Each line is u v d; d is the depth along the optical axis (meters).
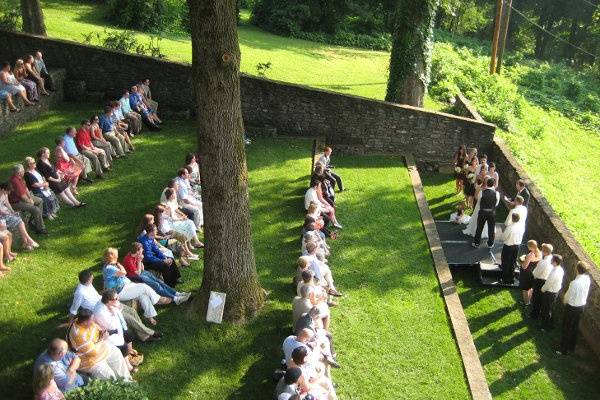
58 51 19.89
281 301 11.77
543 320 13.05
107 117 16.47
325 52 32.66
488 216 15.16
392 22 38.97
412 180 18.44
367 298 12.59
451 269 15.06
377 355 10.93
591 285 13.29
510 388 11.51
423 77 22.12
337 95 19.80
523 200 14.16
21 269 11.50
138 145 17.66
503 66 39.34
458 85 27.64
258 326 10.99
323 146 19.67
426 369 10.73
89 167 15.26
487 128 20.20
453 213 17.06
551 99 35.56
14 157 15.41
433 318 12.18
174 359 10.01
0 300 10.60
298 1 37.47
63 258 12.05
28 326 10.08
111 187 15.12
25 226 12.49
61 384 8.10
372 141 20.34
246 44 30.23
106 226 13.38
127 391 7.83
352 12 38.94
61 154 14.05
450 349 11.31
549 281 12.73
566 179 23.06
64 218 13.48
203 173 10.30
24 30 21.75
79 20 26.89
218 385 9.59
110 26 27.00
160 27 28.44
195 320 10.89
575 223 18.89
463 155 18.58
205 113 9.88
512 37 61.06
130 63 19.95
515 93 29.02
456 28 52.69
